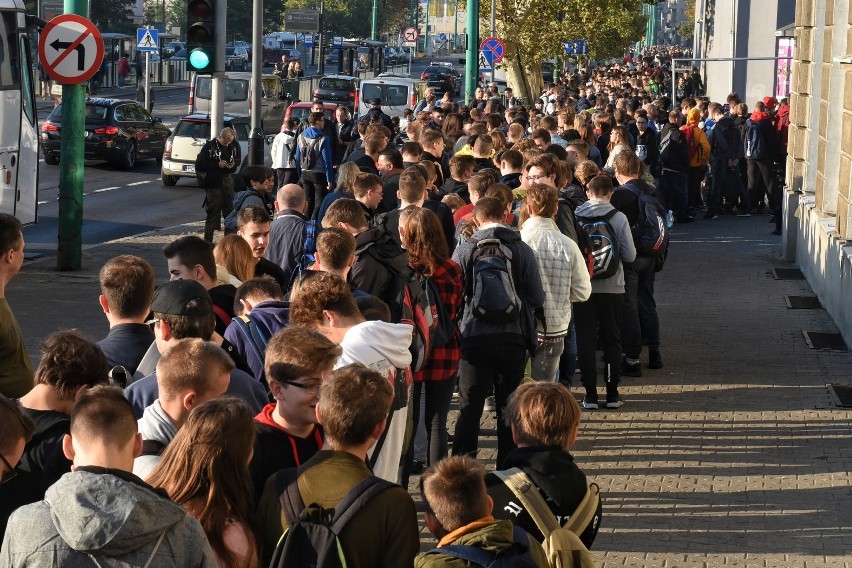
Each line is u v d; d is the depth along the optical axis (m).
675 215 28.34
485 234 9.89
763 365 14.75
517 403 6.20
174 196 34.84
